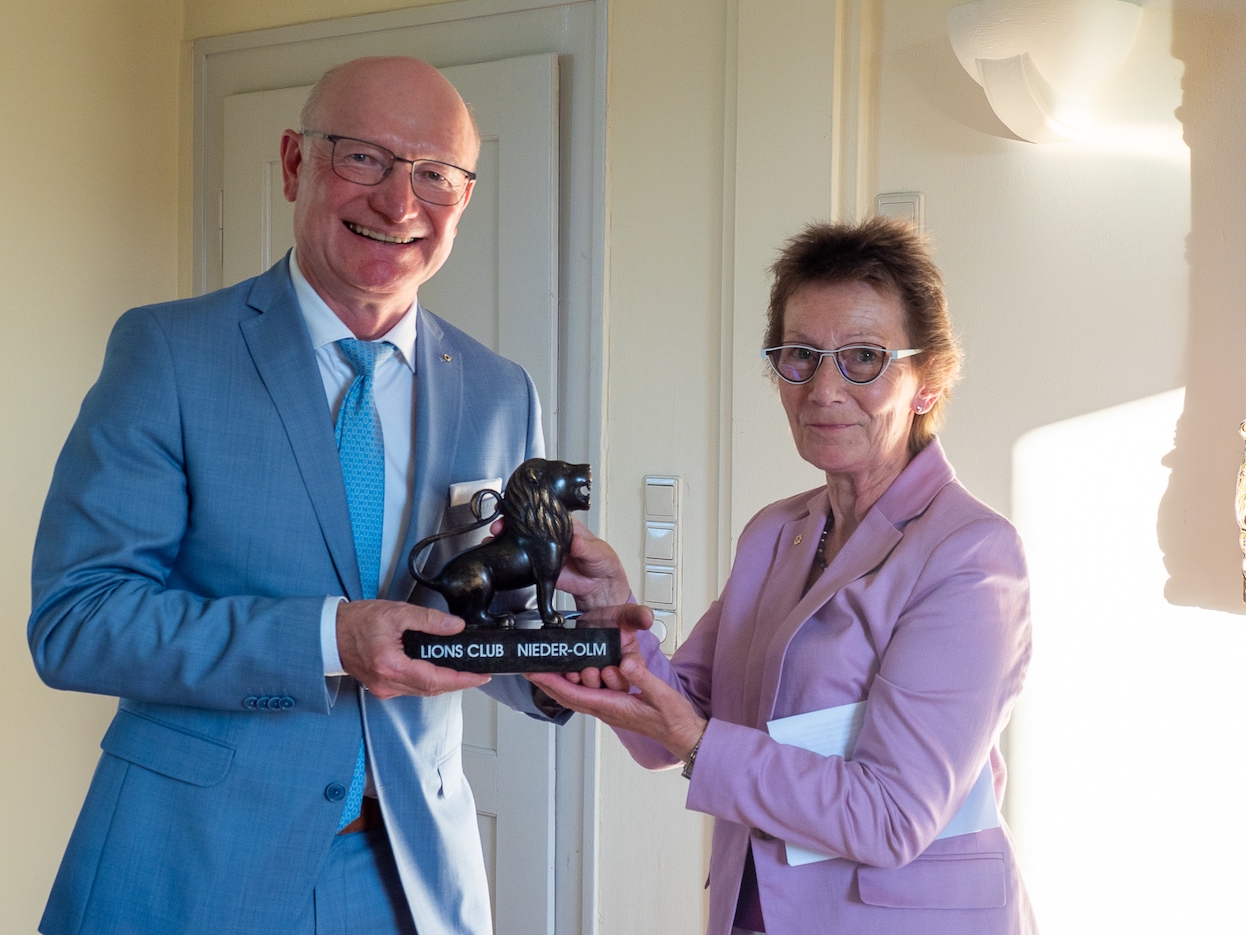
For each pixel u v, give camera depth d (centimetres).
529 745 246
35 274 255
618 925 241
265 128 272
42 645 131
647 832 238
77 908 132
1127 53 190
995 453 202
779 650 131
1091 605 195
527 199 241
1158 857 191
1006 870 126
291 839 134
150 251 283
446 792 149
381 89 140
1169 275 189
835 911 122
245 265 277
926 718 118
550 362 240
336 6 267
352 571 139
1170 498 190
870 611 125
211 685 127
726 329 227
